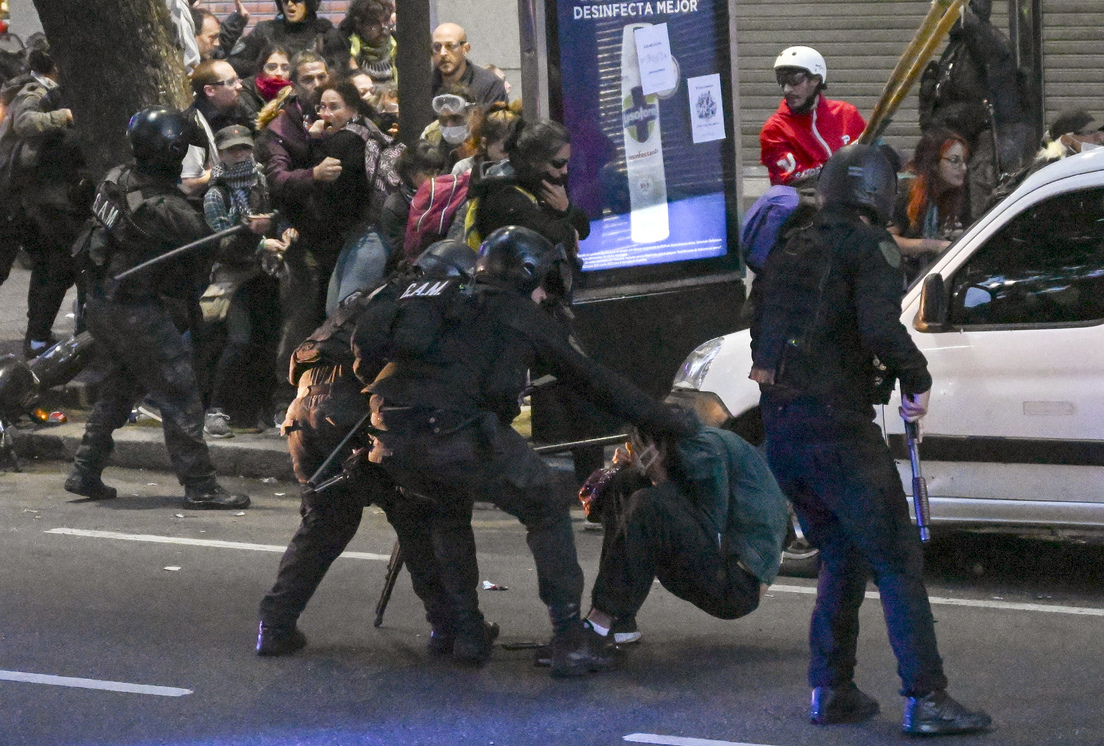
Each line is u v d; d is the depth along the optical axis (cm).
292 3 4644
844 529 1914
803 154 3322
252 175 3528
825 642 1969
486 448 2061
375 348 2089
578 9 3250
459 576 2216
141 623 2442
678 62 3378
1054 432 2517
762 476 2230
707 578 2188
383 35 4766
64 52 3934
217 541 3005
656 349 3400
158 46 3950
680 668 2208
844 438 1886
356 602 2588
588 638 2177
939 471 2600
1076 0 5312
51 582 2681
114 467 3741
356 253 3375
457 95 3475
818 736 1922
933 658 1891
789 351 1909
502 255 2097
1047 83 5366
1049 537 3064
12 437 3762
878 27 5497
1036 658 2242
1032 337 2538
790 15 5531
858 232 1892
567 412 3136
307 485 2191
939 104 3828
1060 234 2559
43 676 2177
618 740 1922
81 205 4131
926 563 2861
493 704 2061
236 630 2411
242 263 3712
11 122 4328
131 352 3212
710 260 3453
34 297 4341
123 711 2036
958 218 3281
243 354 3750
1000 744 1878
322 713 2031
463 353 2072
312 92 3494
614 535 2202
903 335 1845
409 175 3219
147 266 3119
